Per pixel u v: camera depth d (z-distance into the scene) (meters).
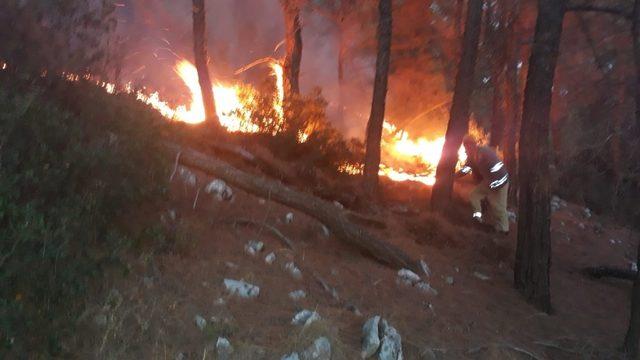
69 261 4.86
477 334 6.94
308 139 11.10
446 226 10.29
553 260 11.30
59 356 4.31
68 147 5.80
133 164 6.37
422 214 10.46
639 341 7.65
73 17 7.04
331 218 7.93
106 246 5.49
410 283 7.76
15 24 6.45
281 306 5.99
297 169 10.14
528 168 8.66
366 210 9.99
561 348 7.40
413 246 9.31
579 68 15.30
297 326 5.53
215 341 4.98
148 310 5.11
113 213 6.00
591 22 14.30
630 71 14.41
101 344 4.55
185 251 6.27
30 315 4.38
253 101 11.36
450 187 10.97
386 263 8.08
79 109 6.72
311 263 7.29
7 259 4.43
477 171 11.34
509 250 10.24
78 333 4.58
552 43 8.48
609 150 15.70
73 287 4.69
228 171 7.88
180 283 5.71
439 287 8.11
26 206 4.63
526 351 6.86
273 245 7.34
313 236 8.09
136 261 5.69
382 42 10.49
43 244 4.68
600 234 13.60
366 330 5.70
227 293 5.85
